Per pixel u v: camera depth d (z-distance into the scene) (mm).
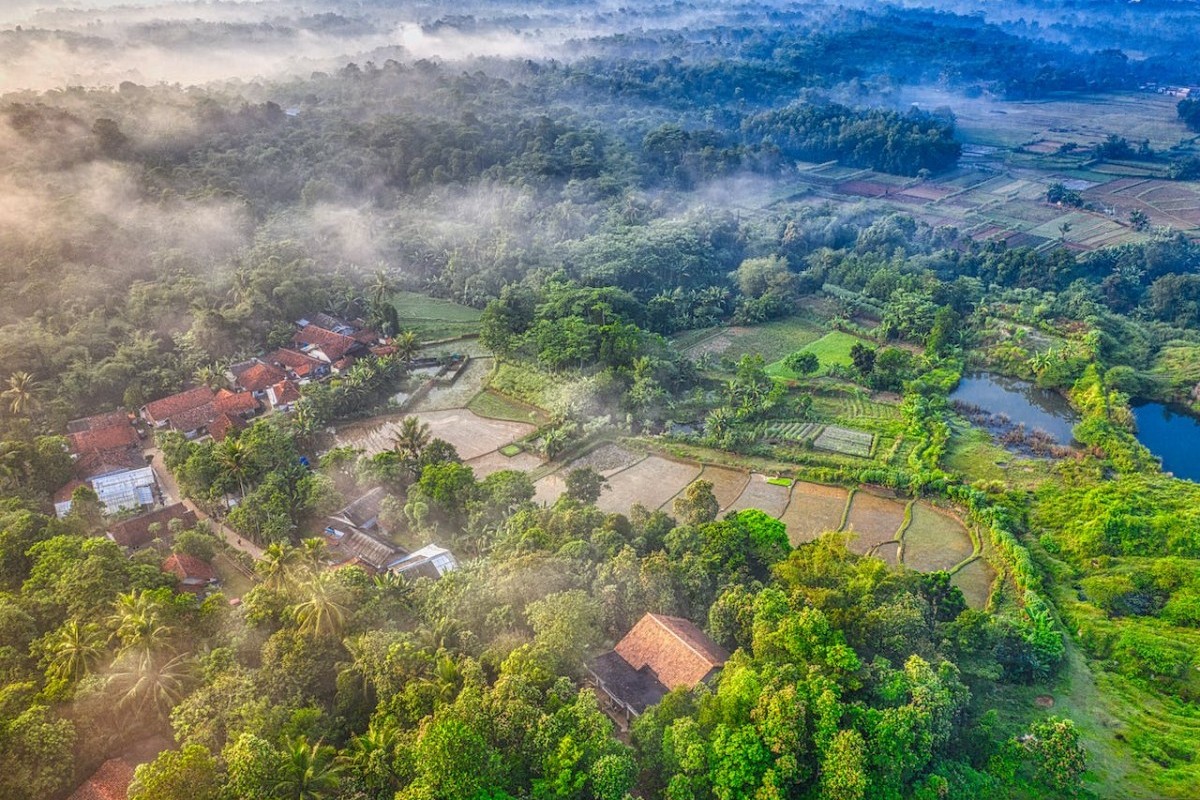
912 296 194625
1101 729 82000
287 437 127562
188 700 68750
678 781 63469
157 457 134375
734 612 83188
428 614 83750
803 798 64812
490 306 173875
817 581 85875
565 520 99625
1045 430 151500
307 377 161875
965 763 72188
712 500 106500
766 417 149250
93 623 77250
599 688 78750
